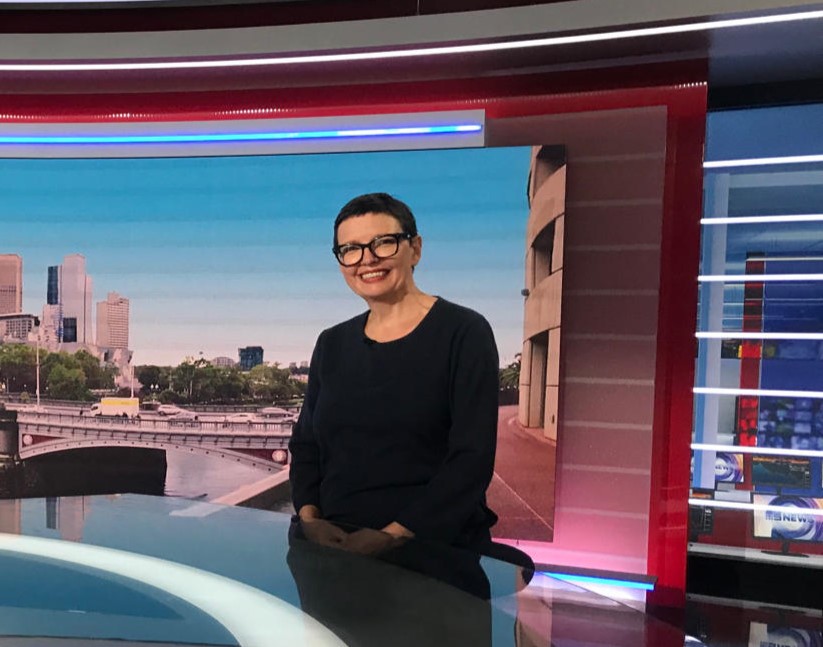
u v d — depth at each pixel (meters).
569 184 2.48
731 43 2.15
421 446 1.30
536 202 2.46
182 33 2.23
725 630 2.37
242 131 2.62
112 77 2.50
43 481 2.82
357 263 1.39
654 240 2.41
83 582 0.91
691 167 2.37
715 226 2.80
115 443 2.79
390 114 2.52
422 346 1.32
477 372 1.27
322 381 1.42
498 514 2.48
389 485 1.29
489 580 0.94
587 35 2.08
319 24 2.17
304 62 2.31
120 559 1.00
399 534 1.16
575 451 2.48
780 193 2.73
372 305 1.42
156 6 2.44
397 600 0.86
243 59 2.27
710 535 2.91
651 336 2.42
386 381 1.31
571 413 2.49
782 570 2.65
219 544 1.09
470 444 1.23
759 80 2.52
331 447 1.35
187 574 0.94
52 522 1.20
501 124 2.53
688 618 2.46
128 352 2.77
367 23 2.14
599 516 2.46
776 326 2.80
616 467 2.45
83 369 2.79
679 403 2.39
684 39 2.13
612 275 2.45
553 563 2.48
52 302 2.80
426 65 2.35
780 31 2.05
